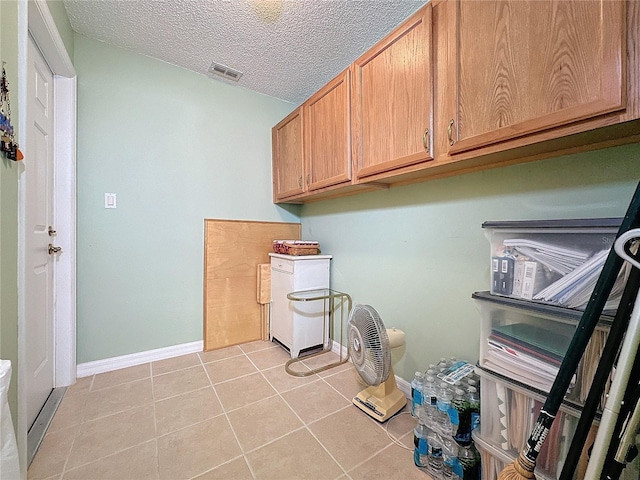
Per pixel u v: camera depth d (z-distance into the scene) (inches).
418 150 51.3
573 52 31.8
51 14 53.6
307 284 89.9
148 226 81.7
